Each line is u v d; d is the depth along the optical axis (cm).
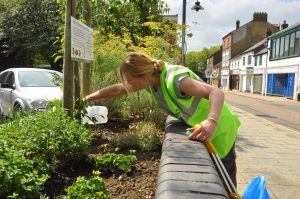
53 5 2878
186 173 175
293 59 3622
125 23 1083
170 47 1078
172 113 271
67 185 274
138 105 586
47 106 458
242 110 1884
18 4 3070
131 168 322
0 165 219
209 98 226
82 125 351
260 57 4888
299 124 1350
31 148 272
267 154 680
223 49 7950
